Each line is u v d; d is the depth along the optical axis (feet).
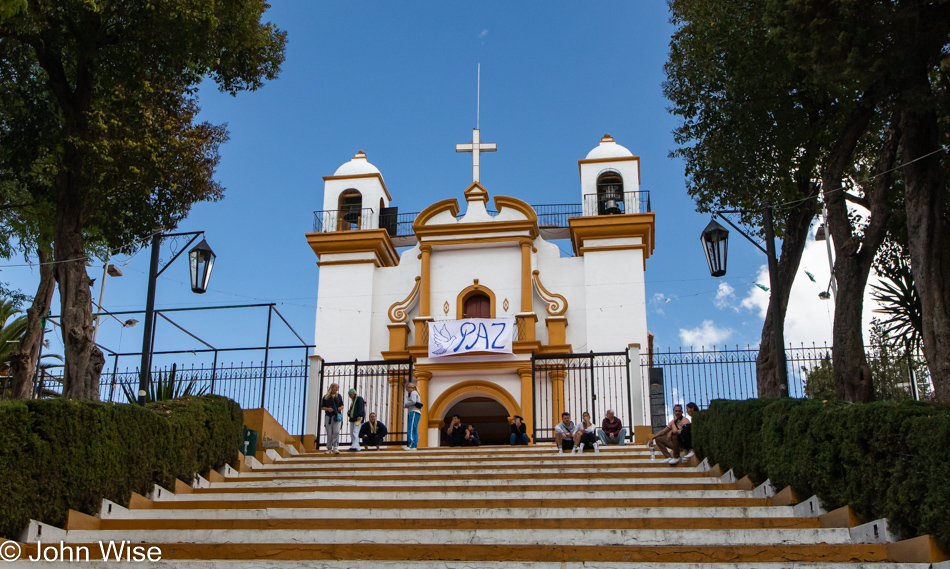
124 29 53.78
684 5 59.31
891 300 51.52
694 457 44.50
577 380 81.87
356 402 55.52
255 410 50.14
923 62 41.06
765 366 54.65
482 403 93.45
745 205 58.75
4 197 63.31
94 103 56.49
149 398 53.47
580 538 27.66
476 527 29.35
